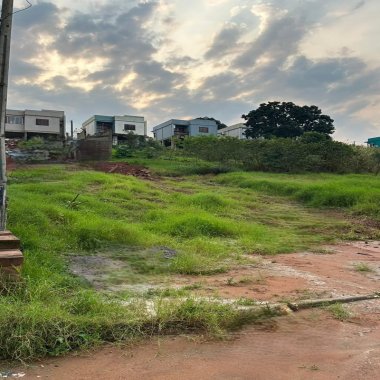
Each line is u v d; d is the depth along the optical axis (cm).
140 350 381
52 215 871
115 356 368
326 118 5369
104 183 1599
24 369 342
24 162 2541
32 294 454
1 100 606
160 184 1931
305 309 498
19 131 4912
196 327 427
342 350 390
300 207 1520
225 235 966
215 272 666
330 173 2581
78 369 344
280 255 828
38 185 1332
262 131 5312
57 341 375
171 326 421
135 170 2342
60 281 532
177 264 671
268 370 347
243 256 789
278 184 1870
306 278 643
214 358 368
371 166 2628
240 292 554
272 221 1233
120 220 1023
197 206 1315
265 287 583
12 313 384
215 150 2928
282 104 5297
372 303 528
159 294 527
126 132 4816
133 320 416
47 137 4631
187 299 462
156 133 5766
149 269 657
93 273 614
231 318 444
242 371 345
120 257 708
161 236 884
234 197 1627
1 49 600
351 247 944
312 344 403
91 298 456
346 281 637
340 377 337
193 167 2592
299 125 5309
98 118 4959
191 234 934
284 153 2641
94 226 818
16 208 820
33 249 647
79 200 1148
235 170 2592
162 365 353
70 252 708
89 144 2819
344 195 1520
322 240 1000
